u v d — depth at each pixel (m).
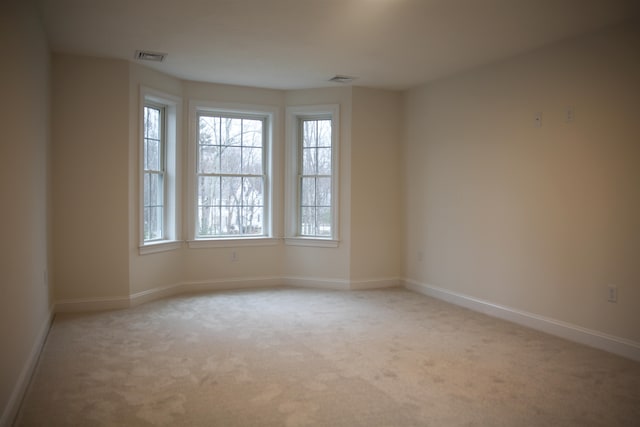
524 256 4.13
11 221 2.41
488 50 4.09
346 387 2.77
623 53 3.34
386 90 5.73
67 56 4.36
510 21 3.40
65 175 4.38
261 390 2.72
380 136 5.72
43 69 3.65
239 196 5.76
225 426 2.30
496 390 2.74
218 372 2.99
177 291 5.36
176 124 5.23
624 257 3.34
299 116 5.86
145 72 4.78
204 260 5.52
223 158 5.66
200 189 5.55
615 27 3.39
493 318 4.36
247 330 3.92
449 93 5.04
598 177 3.51
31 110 3.07
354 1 3.11
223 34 3.79
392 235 5.82
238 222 5.77
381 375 2.95
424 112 5.41
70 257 4.43
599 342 3.50
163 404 2.53
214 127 5.61
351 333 3.85
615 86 3.39
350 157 5.57
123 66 4.55
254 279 5.76
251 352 3.38
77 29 3.71
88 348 3.44
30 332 2.94
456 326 4.08
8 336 2.29
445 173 5.09
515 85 4.23
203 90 5.39
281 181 5.83
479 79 4.63
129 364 3.12
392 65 4.64
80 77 4.41
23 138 2.78
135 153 4.70
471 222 4.73
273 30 3.69
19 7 2.63
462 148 4.85
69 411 2.44
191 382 2.83
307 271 5.79
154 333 3.81
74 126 4.40
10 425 2.25
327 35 3.78
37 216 3.32
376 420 2.37
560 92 3.80
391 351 3.41
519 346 3.54
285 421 2.35
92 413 2.42
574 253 3.70
